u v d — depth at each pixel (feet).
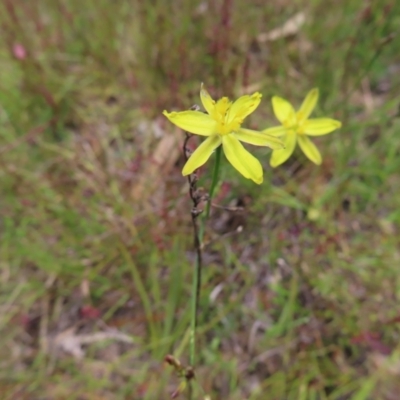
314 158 0.50
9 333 0.73
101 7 0.87
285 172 0.76
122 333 0.71
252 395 0.66
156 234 0.69
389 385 0.66
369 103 0.84
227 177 0.72
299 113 0.49
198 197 0.41
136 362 0.70
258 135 0.39
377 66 0.85
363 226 0.76
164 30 0.84
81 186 0.79
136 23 0.89
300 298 0.71
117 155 0.83
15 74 0.88
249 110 0.39
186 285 0.71
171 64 0.82
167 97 0.79
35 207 0.77
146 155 0.79
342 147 0.77
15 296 0.74
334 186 0.75
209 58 0.83
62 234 0.75
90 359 0.71
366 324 0.69
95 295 0.74
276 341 0.68
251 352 0.69
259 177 0.38
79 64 0.91
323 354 0.68
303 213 0.75
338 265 0.72
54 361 0.71
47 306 0.74
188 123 0.39
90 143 0.83
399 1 0.81
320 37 0.88
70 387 0.69
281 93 0.83
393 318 0.65
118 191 0.77
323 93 0.83
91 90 0.88
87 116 0.87
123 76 0.89
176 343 0.69
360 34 0.83
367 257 0.73
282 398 0.66
